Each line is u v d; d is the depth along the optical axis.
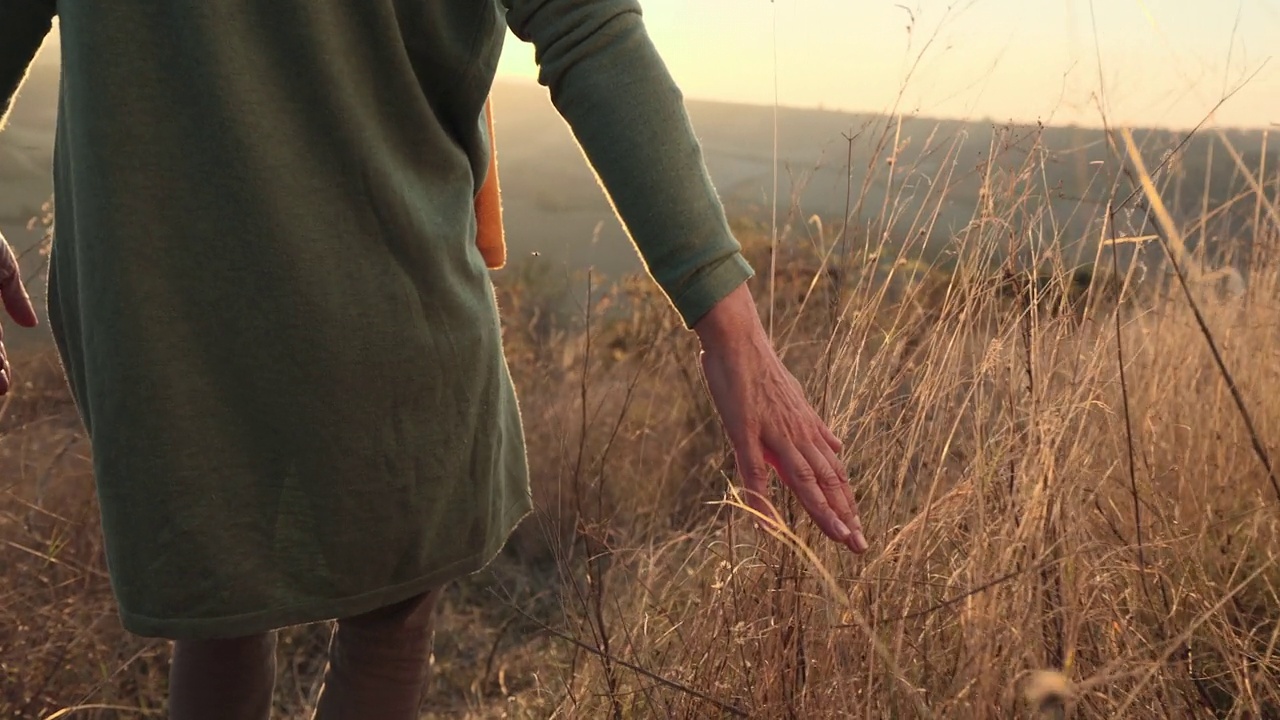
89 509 2.30
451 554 1.06
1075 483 1.48
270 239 0.90
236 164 0.89
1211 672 1.58
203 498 0.92
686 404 2.92
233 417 0.93
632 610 2.02
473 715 2.12
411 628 1.18
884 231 1.69
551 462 2.92
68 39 0.92
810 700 1.41
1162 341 2.10
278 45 0.90
